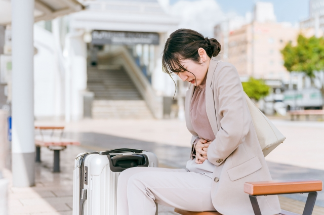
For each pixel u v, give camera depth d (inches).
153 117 1090.7
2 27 357.7
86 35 1008.9
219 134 79.9
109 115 1072.2
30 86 198.2
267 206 85.2
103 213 91.4
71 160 311.9
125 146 404.2
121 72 1310.3
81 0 292.2
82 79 1039.0
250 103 88.4
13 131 199.6
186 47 83.1
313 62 1074.7
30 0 193.0
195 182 84.4
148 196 83.7
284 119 1108.5
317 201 162.7
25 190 193.3
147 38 1031.0
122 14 991.0
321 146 396.8
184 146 406.3
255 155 84.5
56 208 158.7
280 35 2928.2
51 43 1008.9
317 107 1839.3
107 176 91.8
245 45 2935.5
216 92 83.8
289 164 274.5
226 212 81.4
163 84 1080.2
